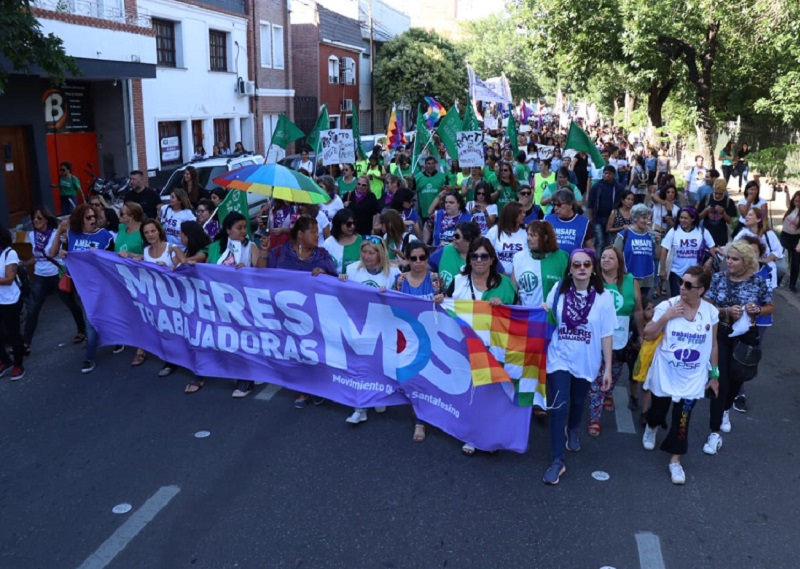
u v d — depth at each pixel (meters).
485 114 35.38
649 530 4.80
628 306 6.34
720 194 9.86
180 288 7.35
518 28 24.23
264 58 30.17
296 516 4.95
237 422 6.50
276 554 4.53
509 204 7.32
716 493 5.31
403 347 6.22
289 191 6.71
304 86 38.53
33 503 5.14
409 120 50.53
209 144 25.45
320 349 6.68
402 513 5.00
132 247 7.96
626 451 6.00
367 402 6.45
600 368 6.13
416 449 5.98
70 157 19.34
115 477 5.50
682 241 8.55
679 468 5.48
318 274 6.55
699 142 22.39
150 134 21.67
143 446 6.02
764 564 4.45
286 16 31.59
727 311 5.80
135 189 11.32
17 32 9.61
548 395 5.52
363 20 50.06
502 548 4.59
